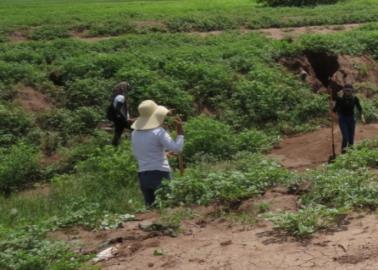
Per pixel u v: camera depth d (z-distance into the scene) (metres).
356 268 5.88
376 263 5.94
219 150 14.88
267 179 9.08
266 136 16.94
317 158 14.94
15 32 29.80
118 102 14.90
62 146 16.44
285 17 35.19
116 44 23.95
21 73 18.59
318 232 6.98
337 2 44.28
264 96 18.86
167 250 6.98
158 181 9.27
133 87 18.33
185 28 32.41
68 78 19.03
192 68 19.58
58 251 7.15
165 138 9.16
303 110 18.70
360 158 10.25
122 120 14.98
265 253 6.53
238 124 18.27
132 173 12.84
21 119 16.62
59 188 12.95
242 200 8.53
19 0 52.41
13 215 11.03
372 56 23.53
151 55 20.52
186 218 8.12
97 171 13.74
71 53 21.92
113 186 12.56
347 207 7.50
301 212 7.31
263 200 8.46
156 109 9.34
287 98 19.16
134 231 7.99
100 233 8.18
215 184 8.68
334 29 31.03
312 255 6.32
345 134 14.00
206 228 7.75
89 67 19.22
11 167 14.23
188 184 8.79
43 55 21.41
